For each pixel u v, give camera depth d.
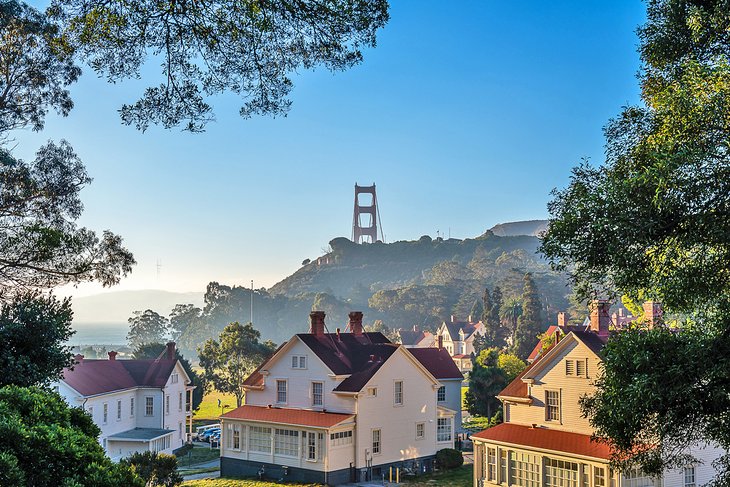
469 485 42.44
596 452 33.12
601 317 39.28
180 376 60.38
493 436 38.12
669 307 16.81
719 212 14.72
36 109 21.58
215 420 82.50
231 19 13.70
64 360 21.27
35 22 20.84
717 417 16.19
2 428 13.59
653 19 18.08
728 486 17.77
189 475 48.47
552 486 35.00
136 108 14.43
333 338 49.75
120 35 13.93
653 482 32.22
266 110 14.70
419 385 48.03
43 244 20.36
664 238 15.51
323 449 42.84
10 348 20.36
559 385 37.06
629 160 16.94
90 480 13.94
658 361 16.14
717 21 15.73
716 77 15.16
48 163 22.05
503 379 67.19
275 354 48.38
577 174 17.16
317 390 46.41
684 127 15.34
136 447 52.12
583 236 16.14
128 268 22.42
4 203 21.34
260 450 46.06
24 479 13.11
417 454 47.34
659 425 16.70
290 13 13.71
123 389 53.81
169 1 13.55
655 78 18.19
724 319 15.83
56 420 15.29
